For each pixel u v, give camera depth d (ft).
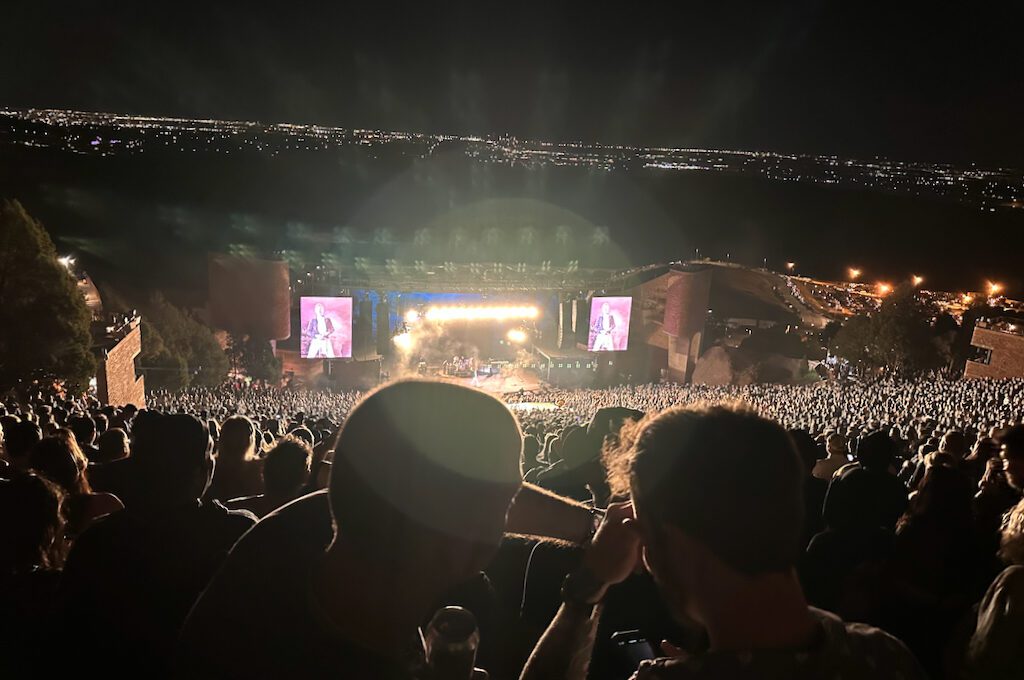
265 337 179.11
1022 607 8.97
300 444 16.67
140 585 9.76
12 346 94.89
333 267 252.42
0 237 94.68
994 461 17.11
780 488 5.26
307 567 6.18
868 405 97.14
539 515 7.91
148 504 10.22
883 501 12.56
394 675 5.59
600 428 15.07
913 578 13.05
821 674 5.16
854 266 425.69
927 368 181.68
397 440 5.45
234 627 5.96
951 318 192.54
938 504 13.47
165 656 9.72
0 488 11.49
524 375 221.66
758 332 234.38
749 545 5.15
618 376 225.15
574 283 242.37
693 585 5.45
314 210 581.53
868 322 194.70
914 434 58.03
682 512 5.31
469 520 5.51
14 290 95.86
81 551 9.92
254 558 6.34
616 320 198.08
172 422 10.39
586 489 14.84
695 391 139.44
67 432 21.97
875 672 5.35
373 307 221.66
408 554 5.46
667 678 5.40
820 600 12.71
